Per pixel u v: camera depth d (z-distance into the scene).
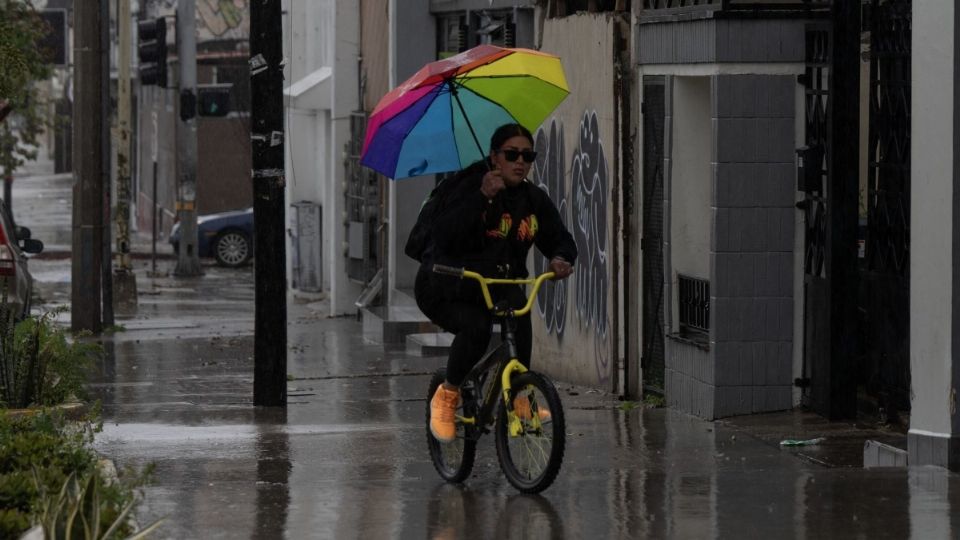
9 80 38.38
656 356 32.12
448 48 50.78
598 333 34.59
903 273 25.47
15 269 44.81
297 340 51.72
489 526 18.41
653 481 21.11
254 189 32.84
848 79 26.41
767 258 28.23
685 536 17.67
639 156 32.53
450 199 20.47
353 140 61.12
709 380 28.59
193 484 21.55
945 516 18.34
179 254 89.62
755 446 25.42
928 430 21.55
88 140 55.09
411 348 47.66
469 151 22.16
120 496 17.23
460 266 20.45
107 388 37.38
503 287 20.72
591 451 25.30
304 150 75.94
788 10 28.03
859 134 27.03
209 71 107.12
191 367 43.06
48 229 122.69
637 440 26.39
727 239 28.16
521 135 20.09
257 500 20.05
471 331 20.67
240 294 77.69
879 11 26.00
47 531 15.18
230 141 106.56
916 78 21.16
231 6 107.94
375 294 57.38
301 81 71.88
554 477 19.94
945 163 20.81
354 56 62.59
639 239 32.66
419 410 32.53
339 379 39.66
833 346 26.98
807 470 22.31
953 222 20.88
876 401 26.78
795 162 28.19
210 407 33.16
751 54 27.89
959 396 21.22
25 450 19.70
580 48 35.38
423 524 18.59
